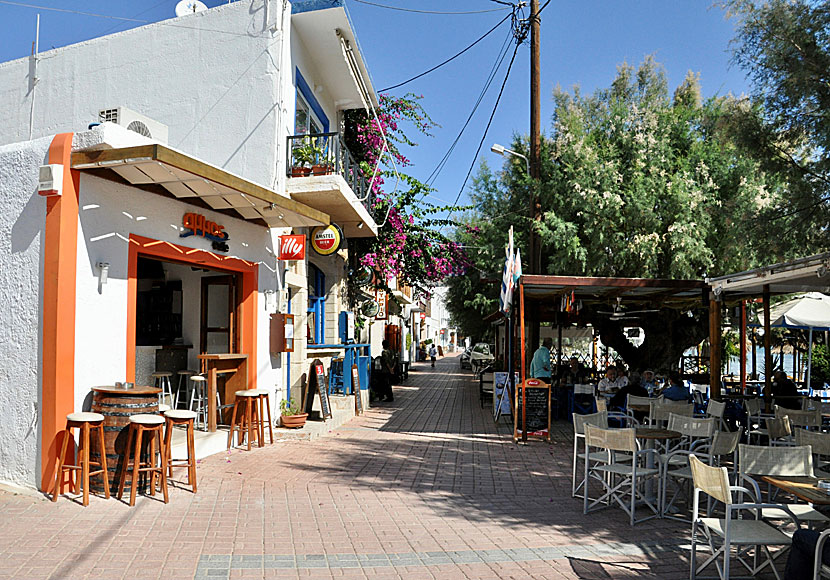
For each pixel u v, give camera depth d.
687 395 10.55
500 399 14.32
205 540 5.39
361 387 16.30
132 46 12.05
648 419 9.85
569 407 14.50
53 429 6.56
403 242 17.20
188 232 8.76
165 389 11.39
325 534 5.70
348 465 8.73
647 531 6.05
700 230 14.16
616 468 6.73
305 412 12.02
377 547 5.40
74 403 6.79
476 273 23.20
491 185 20.73
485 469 8.84
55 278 6.63
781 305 13.96
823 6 6.97
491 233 19.92
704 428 7.07
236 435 9.81
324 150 13.67
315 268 15.28
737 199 12.61
